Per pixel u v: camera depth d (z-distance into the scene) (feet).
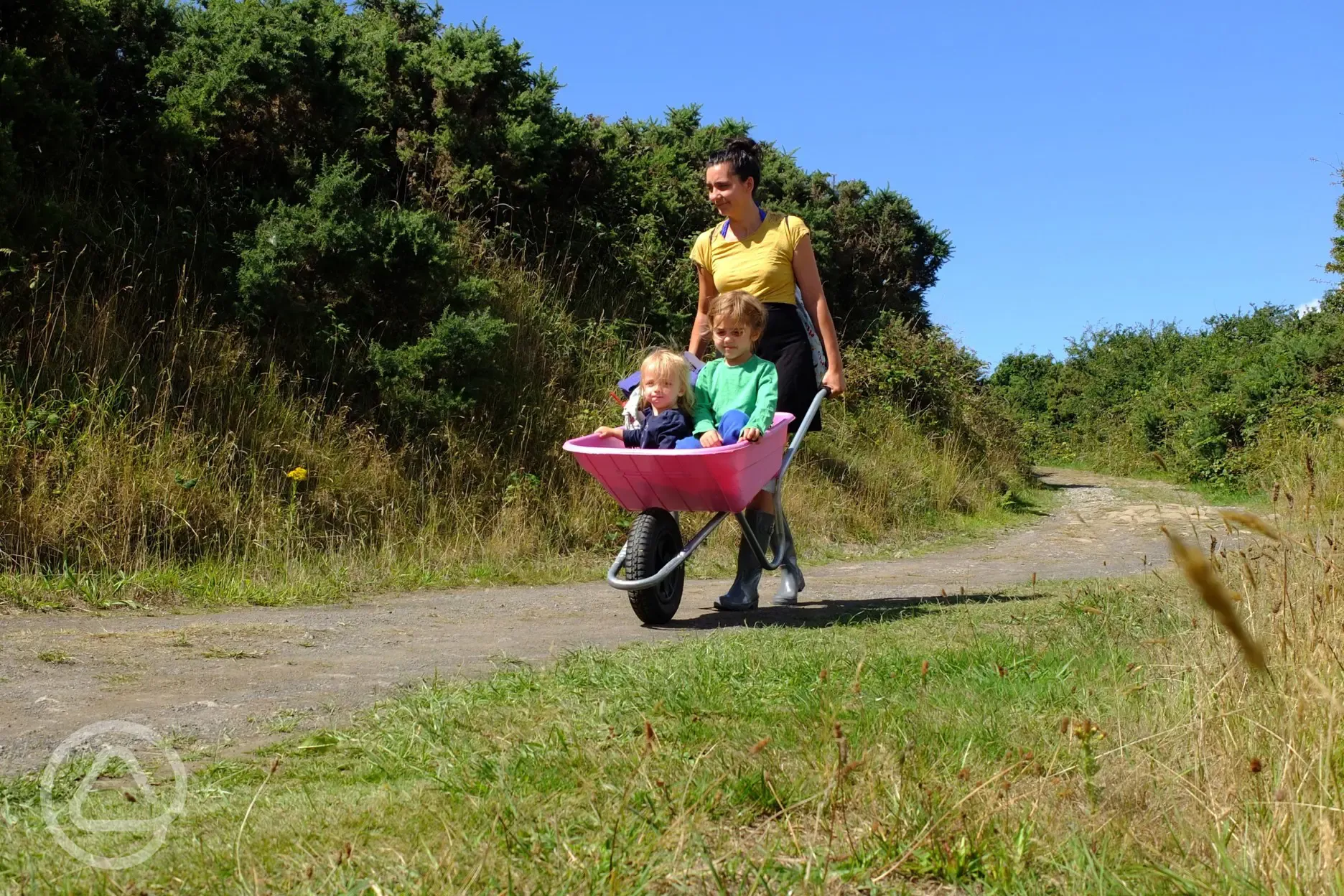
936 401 56.75
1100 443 104.17
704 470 16.22
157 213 28.30
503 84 38.27
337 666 13.82
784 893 6.15
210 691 12.16
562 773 8.20
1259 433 64.23
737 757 8.36
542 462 31.76
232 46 29.43
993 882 6.45
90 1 27.99
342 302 28.66
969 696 10.65
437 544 27.02
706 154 54.44
